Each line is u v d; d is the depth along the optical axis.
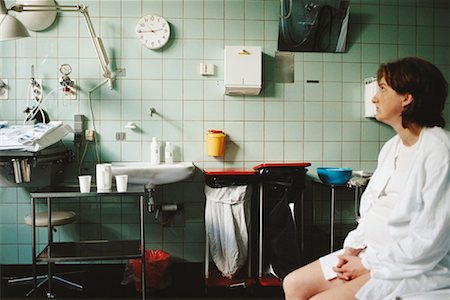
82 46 2.87
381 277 1.10
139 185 2.53
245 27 2.96
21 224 2.86
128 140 2.91
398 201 1.16
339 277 1.27
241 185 2.49
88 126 2.89
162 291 2.52
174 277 2.81
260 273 2.50
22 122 2.85
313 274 1.35
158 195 2.92
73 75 2.87
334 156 3.05
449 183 1.07
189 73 2.93
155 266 2.52
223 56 2.95
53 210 2.87
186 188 2.94
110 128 2.90
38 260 2.20
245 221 2.53
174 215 2.90
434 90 1.18
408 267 1.08
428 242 1.05
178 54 2.92
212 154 2.85
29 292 2.44
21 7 2.36
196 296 2.44
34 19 2.78
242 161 2.98
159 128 2.92
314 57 3.02
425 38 3.12
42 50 2.85
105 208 2.90
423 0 3.11
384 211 1.30
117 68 2.89
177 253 2.94
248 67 2.80
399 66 1.21
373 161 3.08
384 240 1.26
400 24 3.10
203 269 2.81
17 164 2.34
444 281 1.07
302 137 3.02
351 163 3.06
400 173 1.29
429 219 1.06
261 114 2.99
